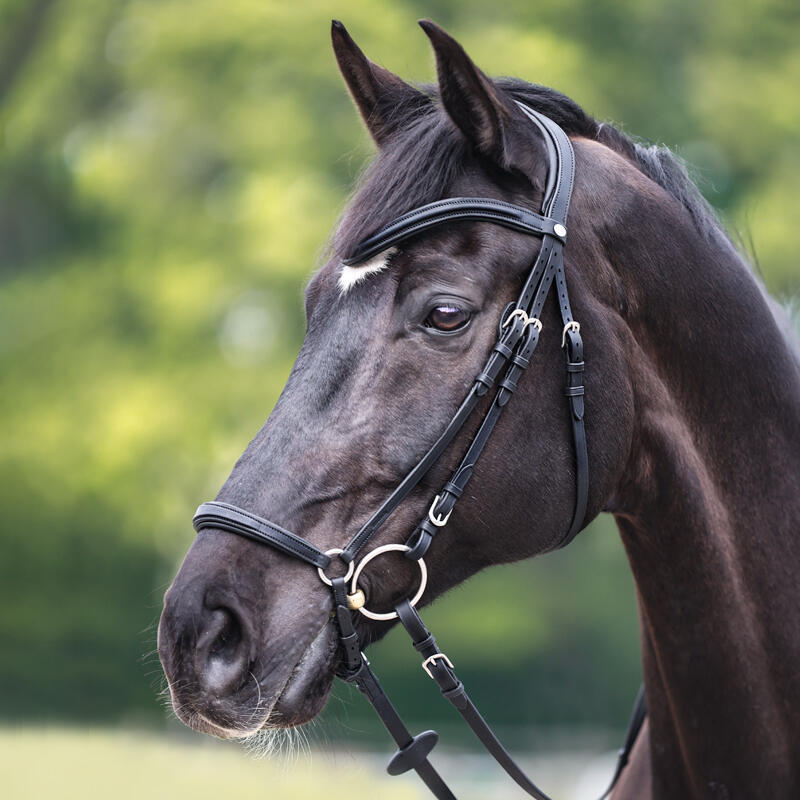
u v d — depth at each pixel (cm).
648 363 401
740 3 1880
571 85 1717
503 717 3209
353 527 360
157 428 1905
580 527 386
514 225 373
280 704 348
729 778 402
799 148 1872
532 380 372
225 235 1955
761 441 410
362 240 367
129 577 2570
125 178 2017
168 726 2020
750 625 402
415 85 422
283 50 1852
